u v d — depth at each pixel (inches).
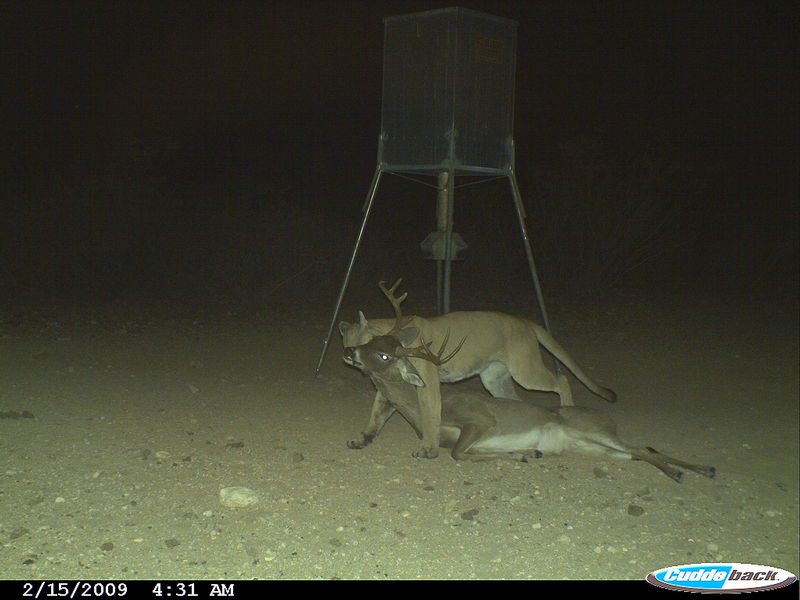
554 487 174.7
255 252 414.0
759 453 205.9
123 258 427.5
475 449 191.9
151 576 128.6
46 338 277.6
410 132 230.1
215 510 151.9
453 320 197.6
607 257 434.3
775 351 316.5
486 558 141.3
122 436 186.9
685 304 410.0
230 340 295.1
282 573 132.0
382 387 187.6
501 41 230.1
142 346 276.8
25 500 151.4
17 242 417.1
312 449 188.4
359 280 424.8
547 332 217.9
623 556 146.1
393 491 166.6
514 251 452.1
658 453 188.9
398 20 229.9
